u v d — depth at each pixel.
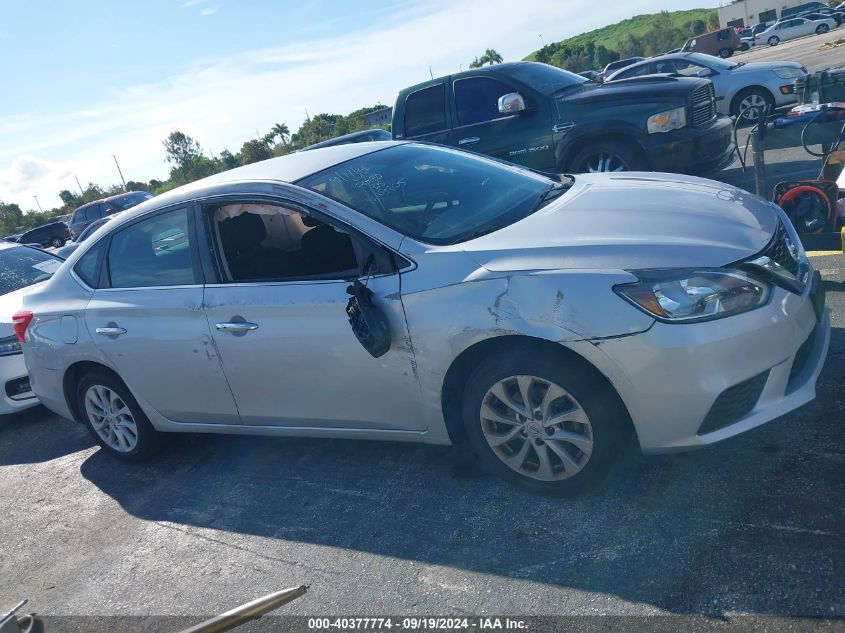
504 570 3.01
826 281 5.02
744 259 3.05
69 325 4.78
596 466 3.19
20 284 7.30
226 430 4.43
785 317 3.01
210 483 4.46
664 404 2.95
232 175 4.32
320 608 3.07
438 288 3.31
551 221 3.50
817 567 2.60
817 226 5.19
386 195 3.88
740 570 2.68
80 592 3.64
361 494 3.88
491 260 3.26
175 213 4.29
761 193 5.75
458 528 3.36
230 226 4.03
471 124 8.63
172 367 4.33
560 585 2.85
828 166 5.39
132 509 4.41
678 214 3.42
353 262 3.63
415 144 4.74
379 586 3.11
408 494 3.76
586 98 7.83
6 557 4.19
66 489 4.93
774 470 3.21
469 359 3.38
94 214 26.75
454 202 3.92
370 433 3.82
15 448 5.95
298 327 3.73
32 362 5.12
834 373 3.86
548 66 8.83
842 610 2.40
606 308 2.96
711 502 3.10
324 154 4.37
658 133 7.47
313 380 3.79
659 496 3.22
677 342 2.88
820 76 5.91
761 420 3.00
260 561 3.52
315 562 3.39
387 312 3.45
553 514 3.29
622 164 7.75
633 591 2.72
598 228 3.33
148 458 4.98
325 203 3.72
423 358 3.40
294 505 3.95
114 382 4.77
